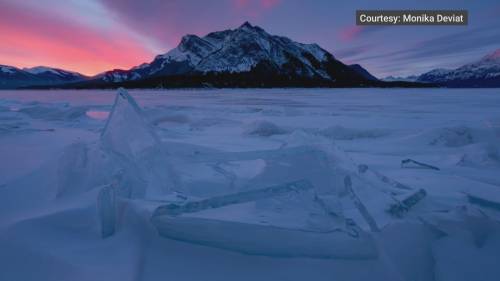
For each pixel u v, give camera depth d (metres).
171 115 8.96
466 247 1.42
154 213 1.36
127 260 1.20
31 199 1.78
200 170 2.34
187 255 1.27
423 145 5.23
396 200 1.66
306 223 1.36
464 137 5.36
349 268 1.24
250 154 2.25
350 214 1.55
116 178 1.71
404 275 1.23
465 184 2.50
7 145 3.79
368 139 6.31
